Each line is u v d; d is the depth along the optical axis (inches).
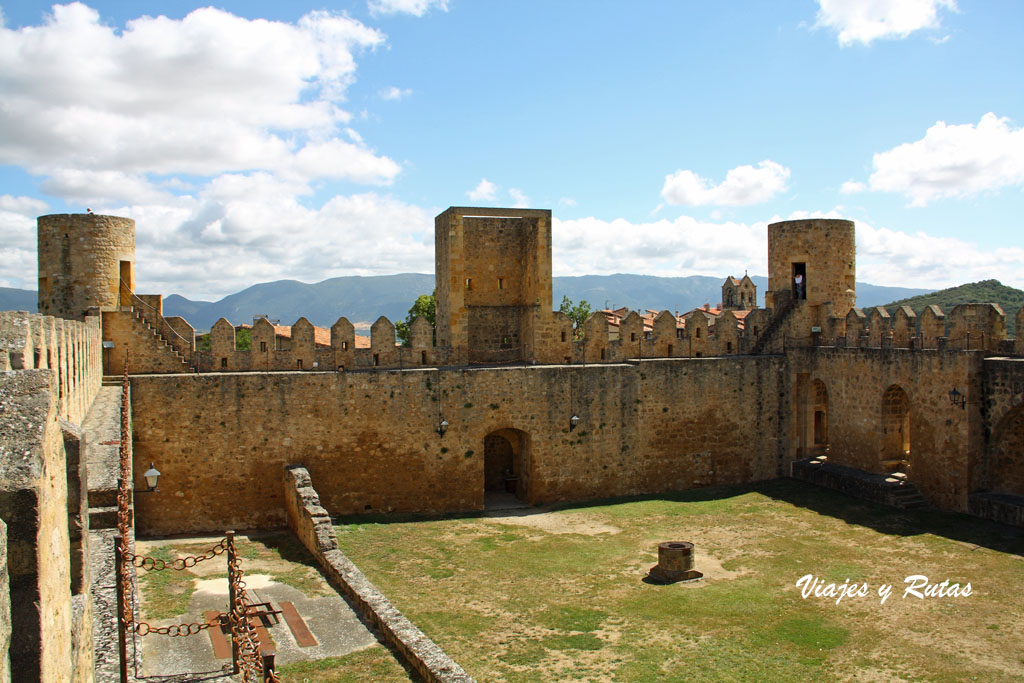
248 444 1196.5
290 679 633.6
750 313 1578.5
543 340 1469.0
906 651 724.0
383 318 1346.0
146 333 1228.5
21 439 222.4
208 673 602.5
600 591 892.6
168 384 1160.8
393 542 1087.6
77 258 1184.2
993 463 1180.5
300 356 1298.0
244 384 1192.2
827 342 1493.6
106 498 572.4
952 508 1194.0
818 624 791.1
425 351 1385.3
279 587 877.2
